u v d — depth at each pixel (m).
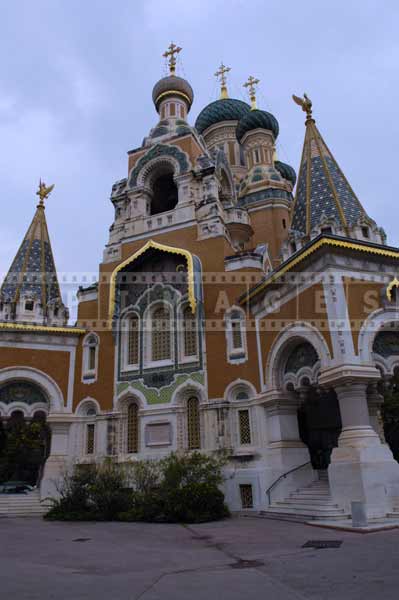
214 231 22.89
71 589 7.14
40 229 29.11
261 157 34.12
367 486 13.51
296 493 16.83
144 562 9.34
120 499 17.83
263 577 7.59
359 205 20.28
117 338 23.44
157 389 21.72
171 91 30.45
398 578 6.98
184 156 25.80
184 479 17.61
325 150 22.06
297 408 18.47
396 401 25.27
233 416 19.67
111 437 21.70
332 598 6.21
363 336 15.59
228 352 20.50
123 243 25.23
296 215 21.19
